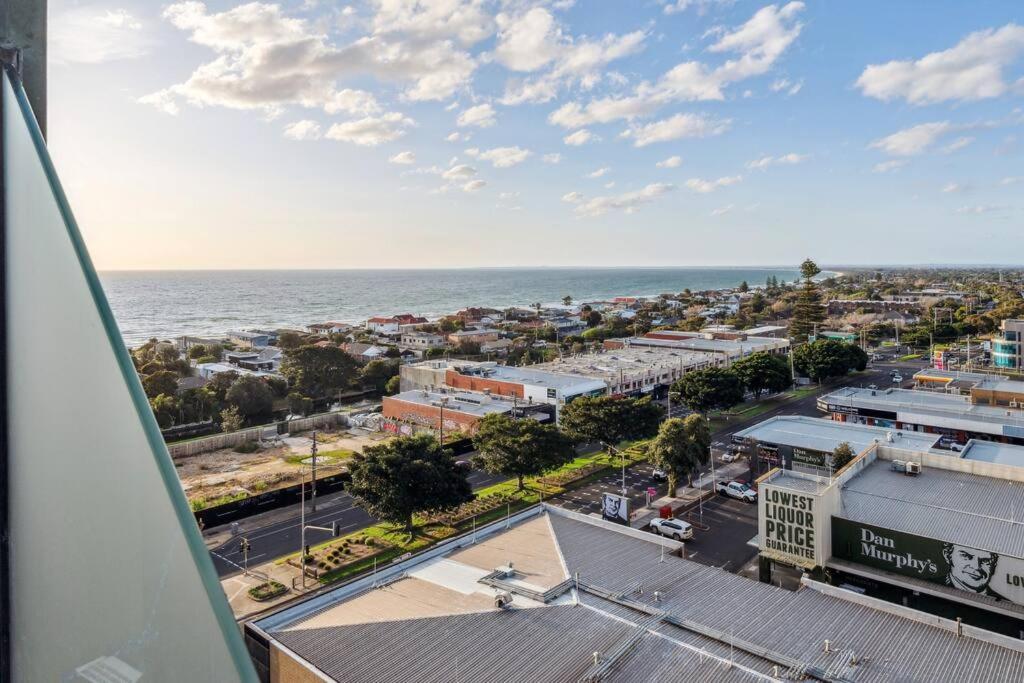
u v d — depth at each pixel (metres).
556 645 26.89
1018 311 170.62
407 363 136.88
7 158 7.60
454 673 25.11
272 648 27.59
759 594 31.62
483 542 38.53
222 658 4.10
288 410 109.88
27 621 6.75
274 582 44.12
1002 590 33.25
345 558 47.78
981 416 74.12
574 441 66.81
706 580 33.12
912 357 154.62
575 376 98.44
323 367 120.19
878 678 24.69
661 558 35.84
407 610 30.30
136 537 4.97
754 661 25.83
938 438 63.31
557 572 34.03
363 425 97.44
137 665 5.03
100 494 5.45
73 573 5.85
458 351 170.75
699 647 26.75
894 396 86.94
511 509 57.41
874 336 173.00
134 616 5.03
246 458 80.06
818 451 60.28
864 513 40.47
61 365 6.04
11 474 7.30
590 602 30.58
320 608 31.06
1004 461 52.12
